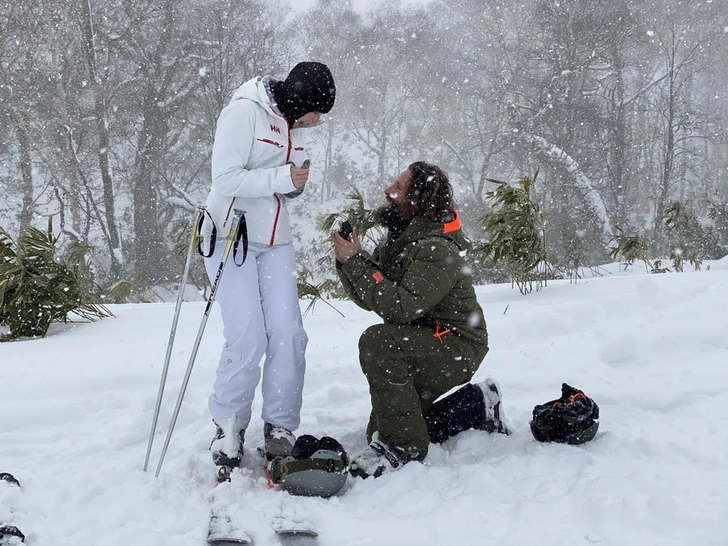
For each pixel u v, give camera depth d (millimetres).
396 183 3557
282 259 3432
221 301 3332
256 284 3352
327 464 2984
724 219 22172
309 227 39656
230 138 3318
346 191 43625
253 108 3357
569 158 32656
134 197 33781
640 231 34750
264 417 3404
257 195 3301
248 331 3273
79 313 7133
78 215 29031
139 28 34562
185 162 37281
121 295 10578
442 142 44219
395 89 48219
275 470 3125
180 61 35156
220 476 3160
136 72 35188
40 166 31078
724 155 46281
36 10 29531
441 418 3623
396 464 3258
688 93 43969
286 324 3355
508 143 38156
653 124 46438
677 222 13055
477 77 44125
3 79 28312
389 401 3312
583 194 31391
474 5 44125
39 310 6352
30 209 28672
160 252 30906
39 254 6625
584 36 38219
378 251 3725
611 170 39000
